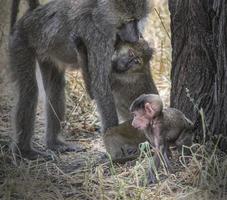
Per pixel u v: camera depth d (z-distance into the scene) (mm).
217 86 10711
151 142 10492
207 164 10031
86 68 11688
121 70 11727
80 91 15109
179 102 11492
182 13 11078
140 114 10289
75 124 13633
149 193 9594
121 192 9523
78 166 11211
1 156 11422
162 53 15906
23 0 15680
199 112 10844
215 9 10398
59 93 12586
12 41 12219
